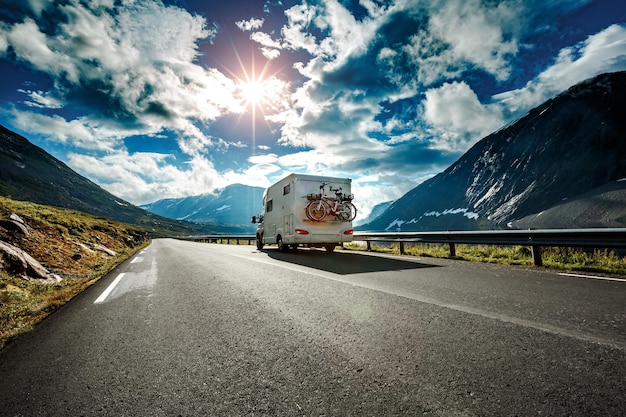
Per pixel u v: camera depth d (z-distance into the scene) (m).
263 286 5.89
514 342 2.76
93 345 3.14
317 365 2.45
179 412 1.88
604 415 1.69
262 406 1.91
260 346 2.90
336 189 13.12
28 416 1.90
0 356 2.96
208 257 13.43
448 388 2.04
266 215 16.38
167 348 2.96
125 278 7.96
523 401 1.85
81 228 19.89
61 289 7.06
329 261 9.83
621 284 5.08
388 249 14.45
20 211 13.84
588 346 2.62
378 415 1.77
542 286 5.07
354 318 3.63
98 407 1.98
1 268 6.82
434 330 3.13
